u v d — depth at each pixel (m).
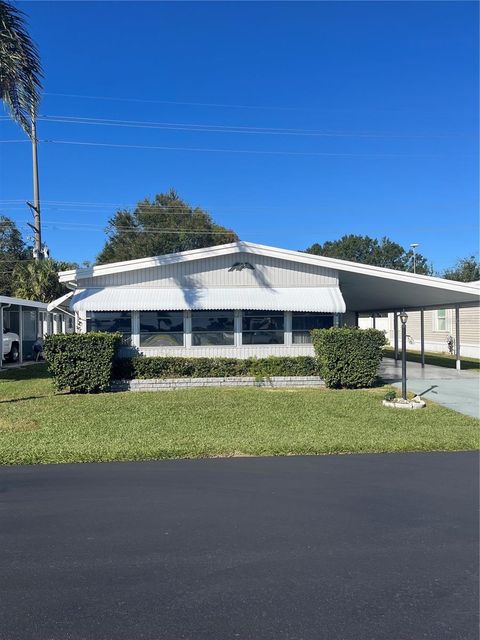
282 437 7.48
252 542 4.05
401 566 3.66
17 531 4.28
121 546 3.99
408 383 13.91
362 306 22.25
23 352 21.62
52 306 16.95
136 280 13.80
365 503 4.93
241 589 3.35
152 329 13.88
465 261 40.62
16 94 10.34
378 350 12.80
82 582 3.45
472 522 4.47
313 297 13.96
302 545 4.00
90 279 13.73
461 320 24.20
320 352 12.88
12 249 41.81
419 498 5.07
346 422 8.57
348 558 3.79
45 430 7.91
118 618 3.03
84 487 5.41
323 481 5.61
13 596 3.27
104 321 13.75
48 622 2.99
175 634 2.88
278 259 14.20
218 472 5.94
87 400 10.77
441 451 6.91
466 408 10.19
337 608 3.13
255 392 11.92
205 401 10.55
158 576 3.52
